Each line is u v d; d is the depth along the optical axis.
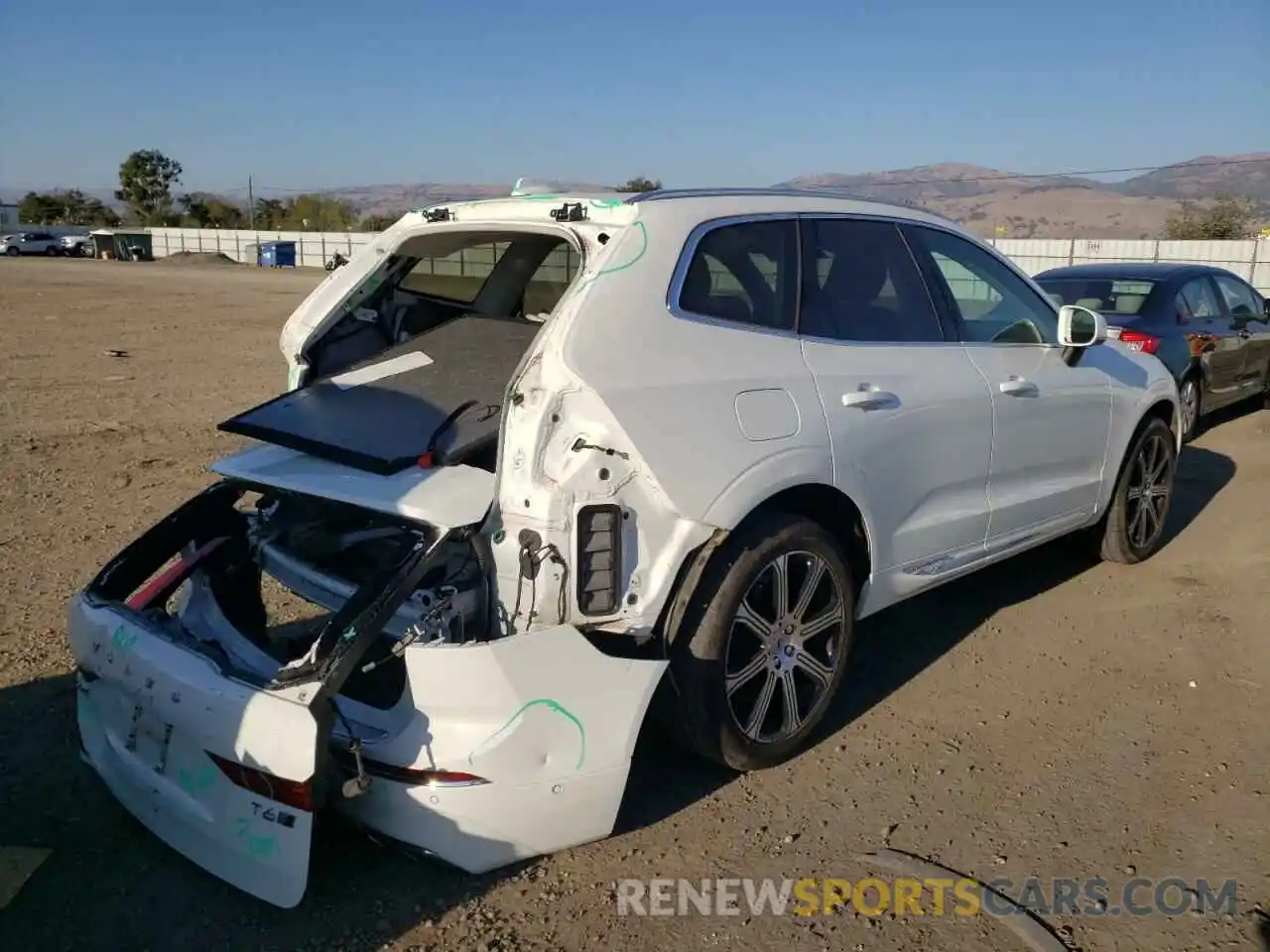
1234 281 10.66
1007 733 4.10
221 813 2.88
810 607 3.78
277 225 86.81
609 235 3.40
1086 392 5.13
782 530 3.55
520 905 3.04
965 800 3.62
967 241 4.78
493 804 2.91
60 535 6.20
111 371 13.40
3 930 2.89
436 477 3.21
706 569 3.42
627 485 3.14
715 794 3.63
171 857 3.23
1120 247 34.78
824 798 3.62
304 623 4.78
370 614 2.86
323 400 3.77
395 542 3.70
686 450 3.23
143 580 3.62
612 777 3.08
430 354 4.03
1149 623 5.20
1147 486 5.95
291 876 2.76
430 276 4.50
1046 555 6.22
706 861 3.26
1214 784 3.72
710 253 3.59
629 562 3.17
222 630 3.75
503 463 3.08
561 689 2.97
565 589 3.06
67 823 3.39
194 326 19.70
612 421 3.09
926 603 5.48
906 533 4.13
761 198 3.89
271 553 3.86
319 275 45.34
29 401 10.98
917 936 2.93
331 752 2.95
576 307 3.18
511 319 4.32
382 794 2.93
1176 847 3.36
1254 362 10.56
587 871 3.20
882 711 4.28
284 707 2.75
